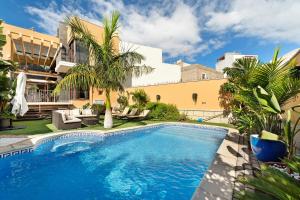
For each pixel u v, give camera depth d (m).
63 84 8.41
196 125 11.84
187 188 4.11
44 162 5.48
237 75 10.23
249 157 4.89
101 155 6.24
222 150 5.53
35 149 6.08
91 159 5.84
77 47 16.56
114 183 4.32
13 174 4.67
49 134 7.32
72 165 5.32
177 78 28.08
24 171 4.84
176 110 15.37
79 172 4.88
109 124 9.51
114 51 9.44
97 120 11.08
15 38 15.43
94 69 9.00
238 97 5.54
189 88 15.61
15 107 8.62
